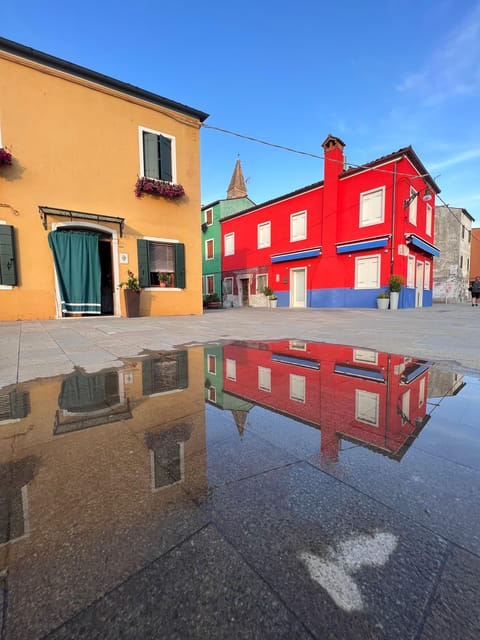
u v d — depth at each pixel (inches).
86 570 30.5
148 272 355.6
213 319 324.2
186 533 35.2
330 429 63.4
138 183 339.9
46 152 295.3
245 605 26.9
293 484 44.6
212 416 70.2
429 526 36.2
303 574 29.8
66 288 306.3
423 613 26.1
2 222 277.6
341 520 37.2
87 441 58.3
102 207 325.4
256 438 59.1
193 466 49.6
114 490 43.5
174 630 25.1
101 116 321.4
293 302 674.8
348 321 298.5
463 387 91.1
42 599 27.7
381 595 27.7
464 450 54.6
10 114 279.0
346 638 24.3
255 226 749.3
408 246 545.0
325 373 107.4
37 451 54.8
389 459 51.5
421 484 44.6
